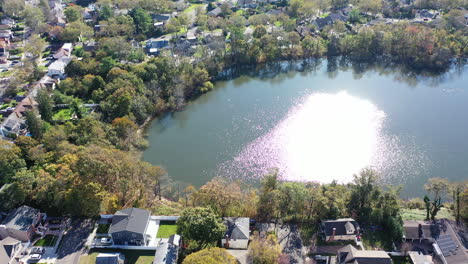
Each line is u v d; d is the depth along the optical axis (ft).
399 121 555.69
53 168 394.93
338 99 618.03
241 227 353.31
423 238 355.15
